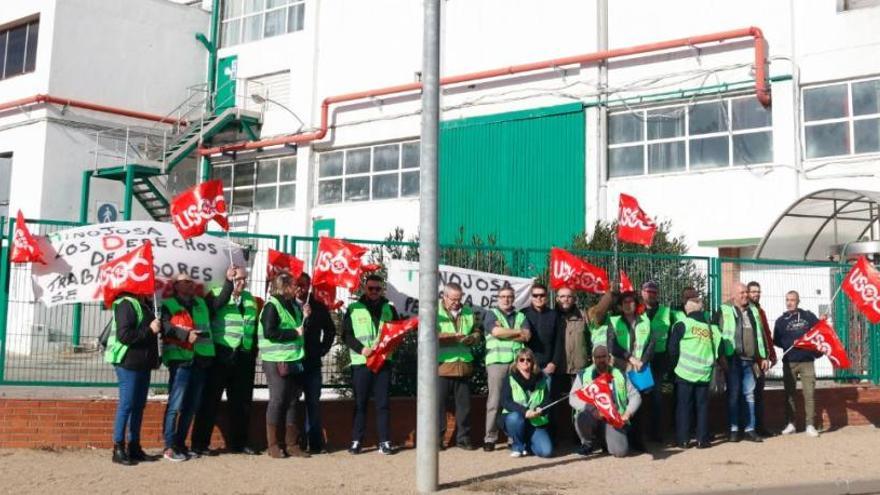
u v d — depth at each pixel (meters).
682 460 11.14
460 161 23.59
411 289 12.30
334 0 26.39
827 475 10.30
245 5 28.66
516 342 11.56
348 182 25.75
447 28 24.14
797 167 19.23
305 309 10.99
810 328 13.37
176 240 11.52
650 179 20.97
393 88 24.44
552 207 22.00
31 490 8.70
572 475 10.08
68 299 11.05
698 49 20.56
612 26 21.86
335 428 11.88
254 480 9.41
